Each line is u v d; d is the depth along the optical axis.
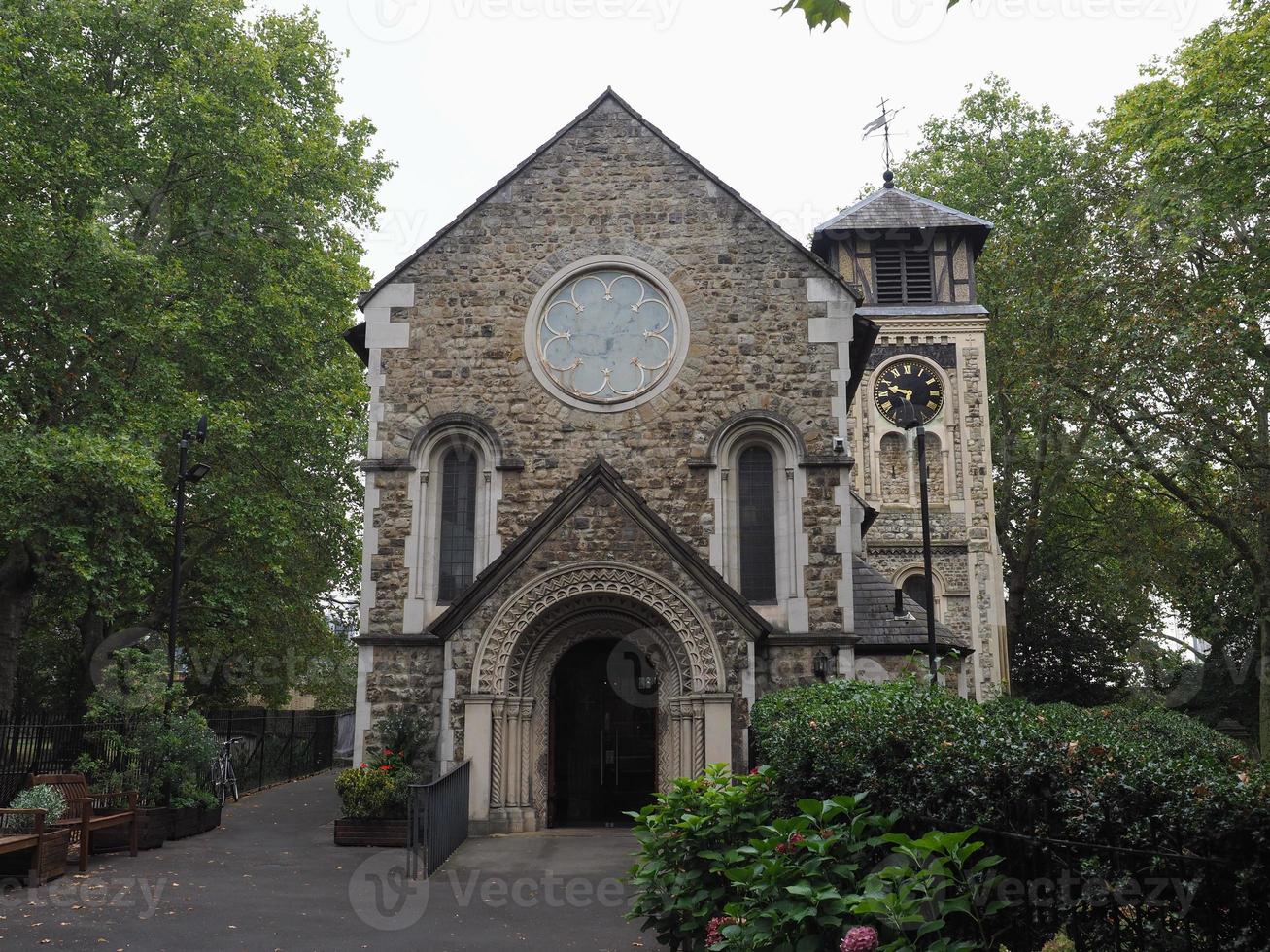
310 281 24.09
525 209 18.22
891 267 32.34
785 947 6.05
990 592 29.66
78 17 20.91
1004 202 36.19
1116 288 24.84
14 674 21.22
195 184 23.03
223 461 22.61
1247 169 20.98
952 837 5.37
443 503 17.62
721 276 17.81
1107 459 25.09
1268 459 23.53
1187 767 5.03
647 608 15.55
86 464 17.78
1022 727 6.25
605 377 17.64
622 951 8.95
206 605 23.77
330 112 26.48
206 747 16.12
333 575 26.89
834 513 16.84
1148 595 31.12
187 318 20.64
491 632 15.52
